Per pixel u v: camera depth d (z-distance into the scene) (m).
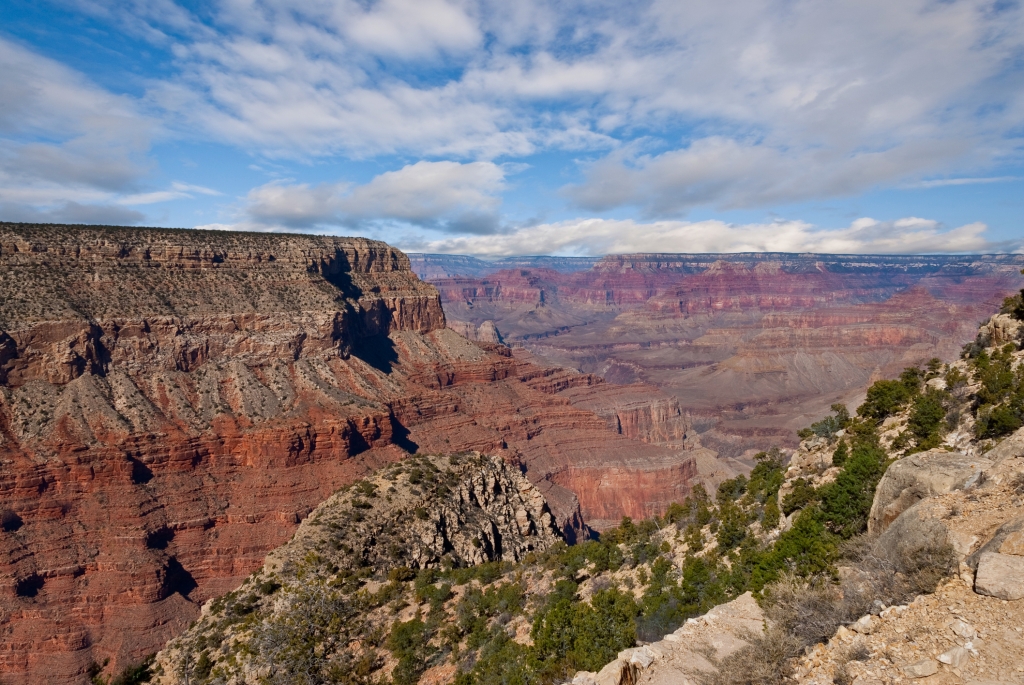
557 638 25.84
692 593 27.97
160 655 42.72
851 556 20.75
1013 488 16.88
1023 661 11.70
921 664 12.62
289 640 37.53
